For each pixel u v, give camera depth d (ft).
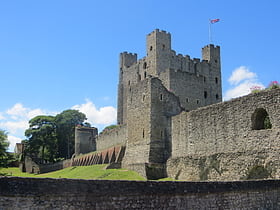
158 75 277.44
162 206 61.93
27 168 333.21
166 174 155.33
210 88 323.98
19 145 457.27
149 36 324.19
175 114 176.86
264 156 115.03
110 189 56.90
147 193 60.44
